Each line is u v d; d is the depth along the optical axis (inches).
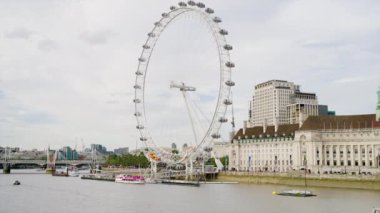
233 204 5064.0
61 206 5059.1
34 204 5275.6
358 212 4362.7
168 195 6176.2
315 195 5905.5
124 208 4837.6
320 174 7559.1
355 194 6077.8
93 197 6018.7
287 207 4756.4
